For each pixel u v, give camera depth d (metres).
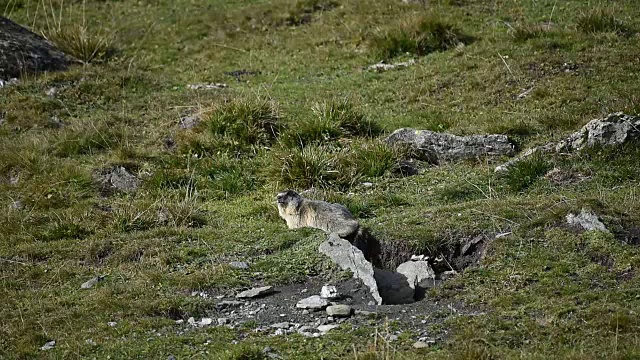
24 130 48.25
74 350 23.44
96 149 45.22
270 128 45.25
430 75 51.50
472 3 62.53
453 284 26.83
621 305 24.16
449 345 22.70
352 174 39.16
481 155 40.47
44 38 60.03
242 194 39.19
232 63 59.97
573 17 57.06
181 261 29.98
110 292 27.34
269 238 31.30
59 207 38.06
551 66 48.91
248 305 26.48
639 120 37.31
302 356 22.39
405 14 61.38
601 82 46.28
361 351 22.25
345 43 60.25
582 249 27.83
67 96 51.88
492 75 49.12
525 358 21.19
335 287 27.31
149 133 46.59
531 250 28.20
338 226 30.61
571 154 37.28
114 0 76.06
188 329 24.91
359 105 48.72
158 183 39.72
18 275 29.75
